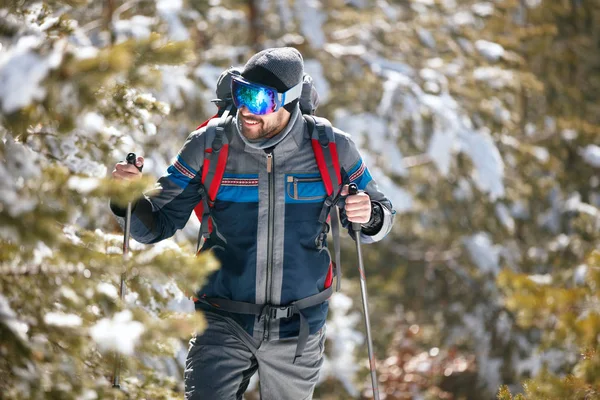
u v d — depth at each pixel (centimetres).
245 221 1145
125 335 753
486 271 3994
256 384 2348
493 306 4169
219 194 1155
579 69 4281
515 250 4031
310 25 3322
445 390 4325
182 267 830
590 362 1022
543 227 4028
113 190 791
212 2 3175
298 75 1141
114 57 705
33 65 686
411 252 4812
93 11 2611
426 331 4631
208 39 3203
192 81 2636
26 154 812
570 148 4044
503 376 3991
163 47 777
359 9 3503
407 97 3123
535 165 3628
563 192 3988
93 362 959
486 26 3672
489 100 3366
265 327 1144
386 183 3055
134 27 2355
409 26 3481
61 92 709
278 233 1145
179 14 3009
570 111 4144
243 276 1141
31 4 992
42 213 752
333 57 3375
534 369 3747
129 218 1092
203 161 1162
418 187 3791
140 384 1067
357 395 3144
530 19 4200
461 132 3053
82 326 836
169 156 2362
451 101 3166
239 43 3428
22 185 785
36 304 842
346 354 3209
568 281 2741
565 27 4278
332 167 1168
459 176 3403
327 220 1191
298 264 1152
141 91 1052
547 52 4088
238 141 1161
